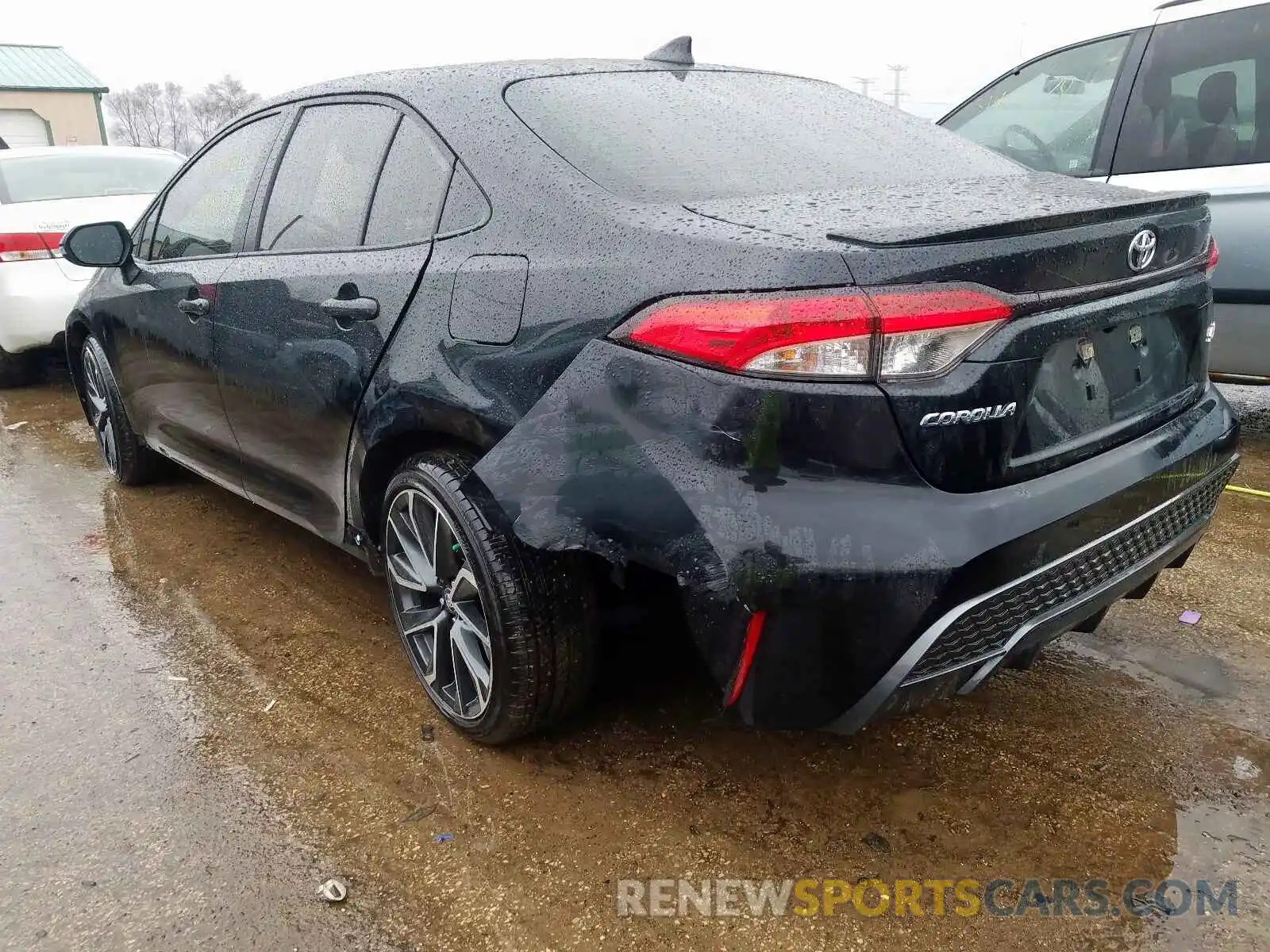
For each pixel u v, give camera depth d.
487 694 2.23
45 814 2.17
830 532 1.65
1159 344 2.16
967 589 1.69
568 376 1.89
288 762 2.34
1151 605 3.03
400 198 2.47
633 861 2.01
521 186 2.14
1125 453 2.02
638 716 2.48
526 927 1.85
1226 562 3.31
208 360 3.14
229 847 2.06
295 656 2.84
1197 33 4.01
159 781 2.28
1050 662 2.73
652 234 1.87
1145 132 4.15
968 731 2.42
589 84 2.45
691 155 2.18
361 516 2.60
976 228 1.71
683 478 1.72
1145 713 2.49
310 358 2.62
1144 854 2.01
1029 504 1.77
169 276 3.37
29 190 6.22
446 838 2.08
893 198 2.00
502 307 2.06
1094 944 1.80
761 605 1.68
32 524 3.88
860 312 1.63
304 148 2.89
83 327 4.16
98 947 1.81
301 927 1.85
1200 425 2.25
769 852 2.03
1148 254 2.02
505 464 1.95
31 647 2.90
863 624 1.68
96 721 2.52
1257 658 2.73
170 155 7.12
